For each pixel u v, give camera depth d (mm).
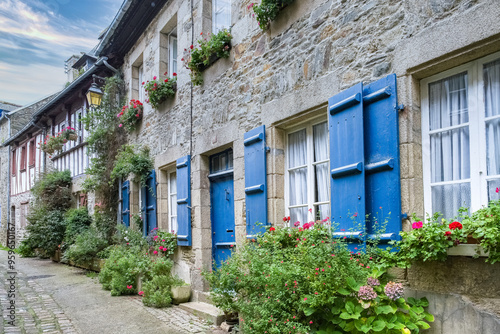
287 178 4000
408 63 2658
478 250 2123
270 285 2939
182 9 5992
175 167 6457
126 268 6012
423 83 2727
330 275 2512
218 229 5180
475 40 2266
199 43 5191
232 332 3727
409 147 2627
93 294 6031
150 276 5758
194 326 4105
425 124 2707
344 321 2490
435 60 2512
